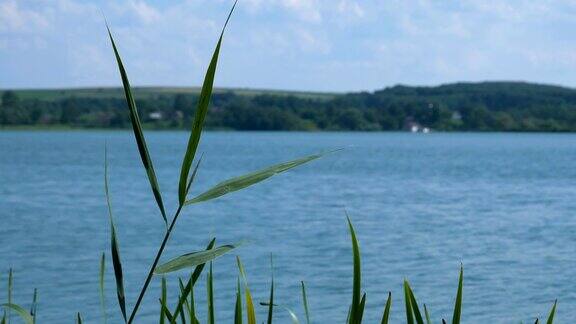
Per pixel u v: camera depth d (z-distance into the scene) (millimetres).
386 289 22188
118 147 161750
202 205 48781
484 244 32344
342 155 138625
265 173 3100
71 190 58656
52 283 22094
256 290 21094
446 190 63156
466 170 92438
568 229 37719
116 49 3014
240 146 173500
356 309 3162
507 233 36125
